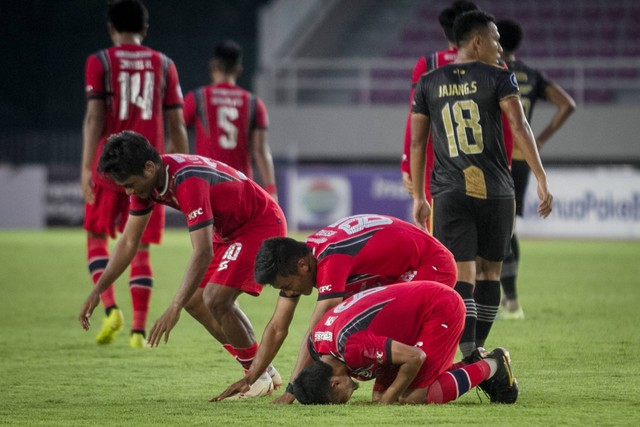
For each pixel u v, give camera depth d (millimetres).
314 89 92812
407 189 25766
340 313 16891
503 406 17203
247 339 19875
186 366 23094
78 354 25000
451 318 17234
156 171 17781
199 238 17844
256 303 37062
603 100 87375
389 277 18141
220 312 19516
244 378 18281
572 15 93938
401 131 84125
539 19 93812
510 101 21219
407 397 17344
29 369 22656
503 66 22844
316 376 16875
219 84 33656
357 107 84625
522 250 61844
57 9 110812
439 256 18500
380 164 86938
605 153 81125
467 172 21500
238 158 33844
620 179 71062
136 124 27359
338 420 15656
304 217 75438
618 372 21391
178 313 17531
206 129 33469
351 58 95312
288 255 17047
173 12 112375
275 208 20031
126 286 43625
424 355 16609
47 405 18062
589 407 17125
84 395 19266
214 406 17641
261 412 16703
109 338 26797
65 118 110625
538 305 35031
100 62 27078
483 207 21531
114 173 17453
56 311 34406
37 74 111375
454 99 21625
